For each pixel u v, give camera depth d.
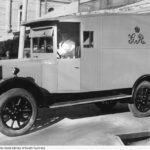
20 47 10.32
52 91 5.54
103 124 5.83
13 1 29.75
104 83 5.86
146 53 6.37
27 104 5.09
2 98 4.84
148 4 9.13
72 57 5.56
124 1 11.39
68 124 5.87
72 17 5.51
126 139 4.93
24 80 4.96
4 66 5.36
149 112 6.43
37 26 5.82
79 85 5.62
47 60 5.53
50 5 32.34
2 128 4.91
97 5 13.36
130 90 6.41
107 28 5.84
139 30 6.27
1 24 29.44
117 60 5.98
